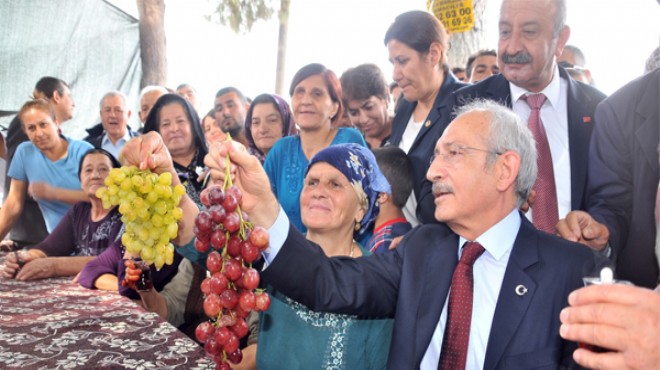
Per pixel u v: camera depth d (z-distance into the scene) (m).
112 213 3.52
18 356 1.84
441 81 3.26
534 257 1.70
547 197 2.63
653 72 2.31
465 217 1.75
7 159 4.94
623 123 2.37
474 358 1.71
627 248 2.33
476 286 1.75
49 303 2.56
